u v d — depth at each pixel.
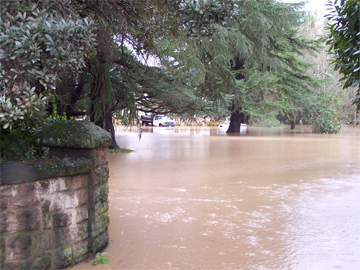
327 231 4.86
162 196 6.87
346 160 12.24
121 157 13.02
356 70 4.10
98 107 12.29
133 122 14.16
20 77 3.26
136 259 3.87
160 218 5.44
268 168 10.41
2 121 3.22
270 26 22.48
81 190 3.67
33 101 3.27
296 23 24.89
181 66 12.32
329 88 38.91
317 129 31.62
